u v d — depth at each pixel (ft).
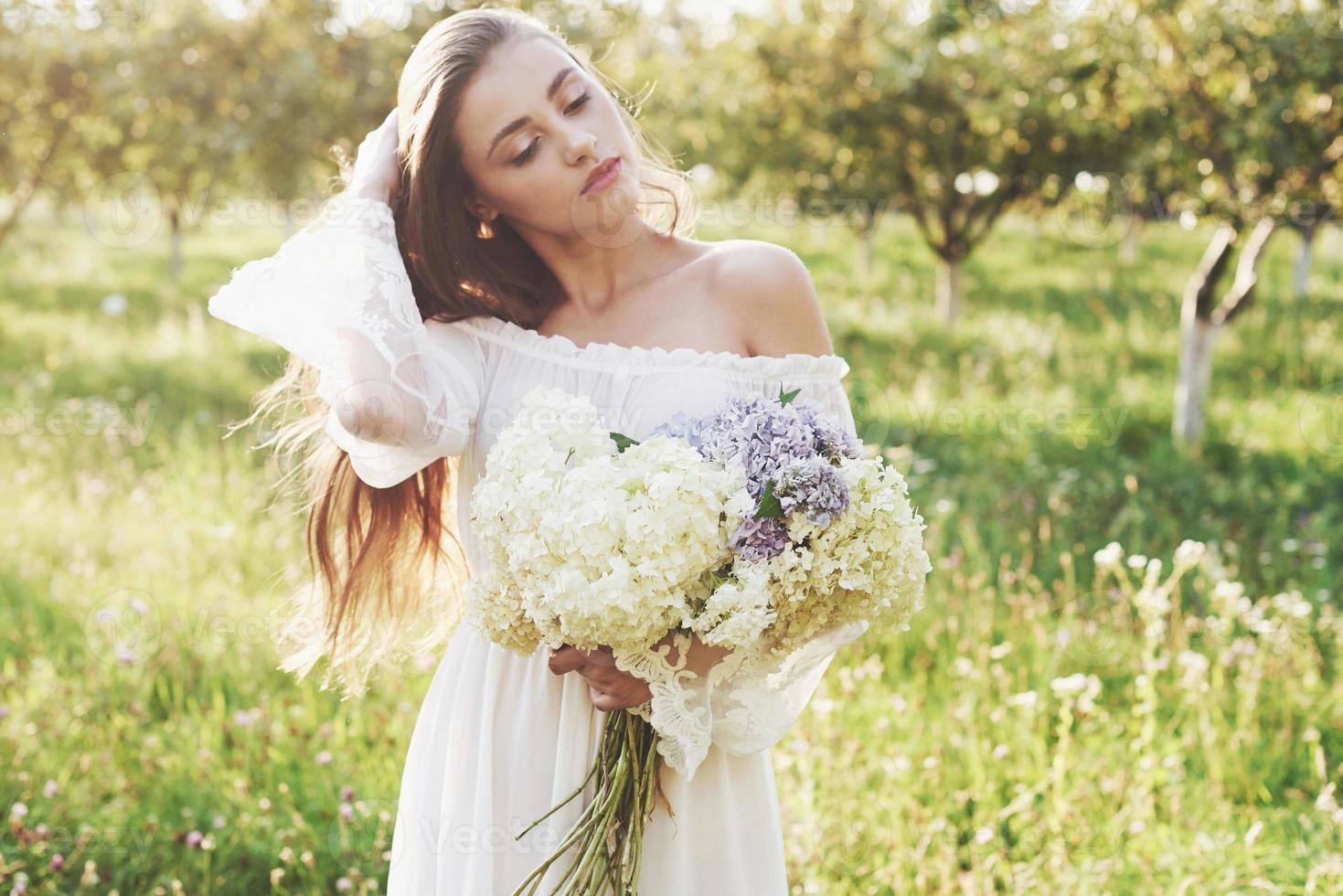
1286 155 20.16
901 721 11.64
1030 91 24.39
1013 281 43.83
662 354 6.44
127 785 11.13
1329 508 19.34
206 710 12.87
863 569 5.66
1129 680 12.84
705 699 5.87
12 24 29.60
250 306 6.45
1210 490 20.57
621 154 6.49
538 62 6.34
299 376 7.39
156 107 29.30
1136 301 39.01
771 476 5.48
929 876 9.47
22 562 16.28
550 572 5.41
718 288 6.72
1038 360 29.66
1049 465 22.17
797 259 6.85
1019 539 17.16
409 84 6.61
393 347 6.17
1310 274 47.42
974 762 10.80
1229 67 20.85
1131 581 16.06
